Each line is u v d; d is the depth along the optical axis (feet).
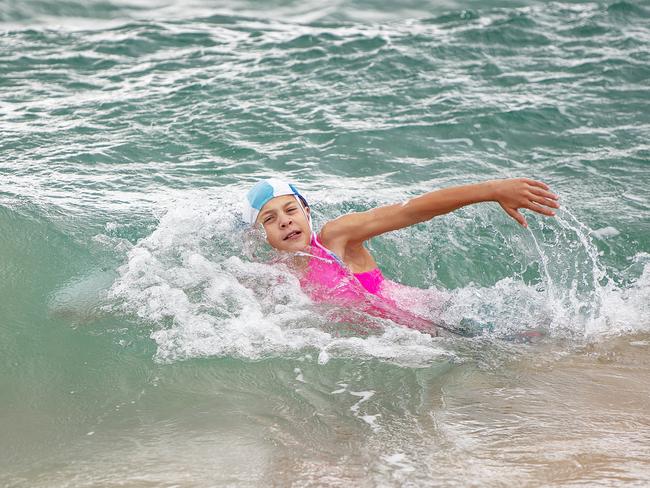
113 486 26.35
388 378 33.96
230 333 37.22
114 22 86.79
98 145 58.39
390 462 27.30
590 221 50.85
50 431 30.07
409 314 40.93
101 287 40.88
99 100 66.49
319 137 61.00
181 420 30.66
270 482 26.25
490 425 29.91
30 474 27.35
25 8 89.56
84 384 33.37
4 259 42.01
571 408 31.42
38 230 44.60
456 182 55.36
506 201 38.75
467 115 64.80
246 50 78.18
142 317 38.40
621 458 27.30
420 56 76.02
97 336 36.86
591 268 46.47
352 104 66.54
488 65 74.18
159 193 51.70
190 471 27.12
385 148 59.72
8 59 75.31
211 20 87.61
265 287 41.27
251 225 43.62
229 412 31.22
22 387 33.09
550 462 27.04
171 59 76.02
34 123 61.82
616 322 40.65
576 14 85.71
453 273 46.93
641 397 32.50
